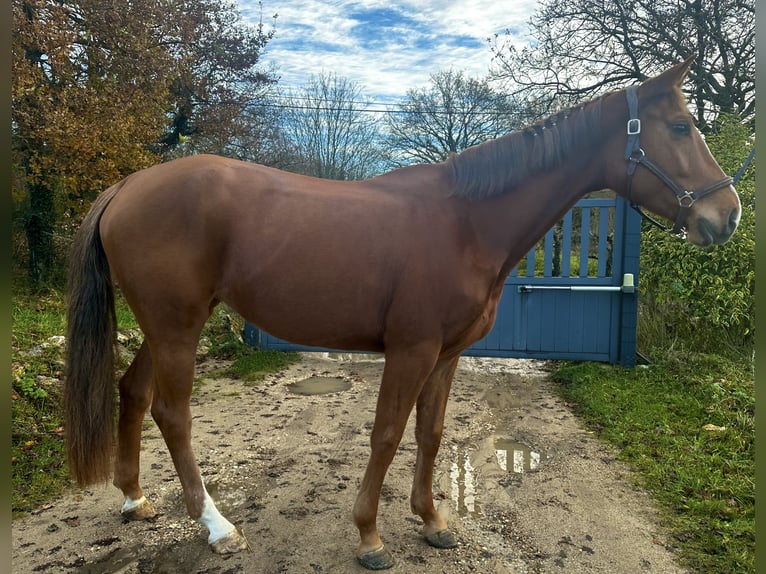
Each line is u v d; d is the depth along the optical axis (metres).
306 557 1.91
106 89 6.79
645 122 1.81
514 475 2.65
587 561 1.92
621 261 4.54
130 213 1.81
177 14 8.69
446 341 1.82
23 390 3.18
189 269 1.80
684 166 1.76
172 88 9.50
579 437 3.19
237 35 10.32
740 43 9.01
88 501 2.30
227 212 1.80
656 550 2.00
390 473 2.66
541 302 4.69
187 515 2.20
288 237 1.78
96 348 1.89
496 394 4.12
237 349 5.18
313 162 18.25
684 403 3.62
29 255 7.20
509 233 1.87
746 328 4.86
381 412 1.80
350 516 2.21
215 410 3.62
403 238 1.76
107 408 1.91
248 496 2.38
